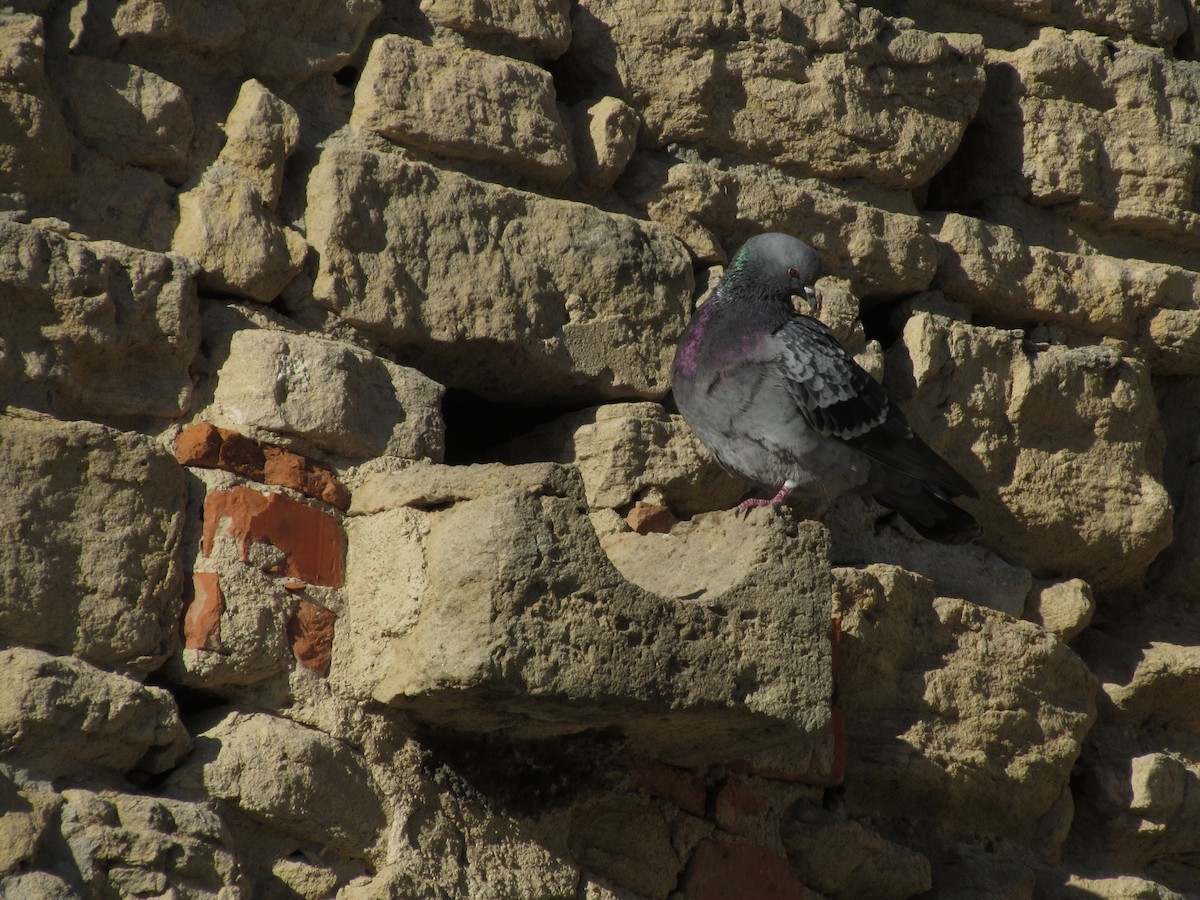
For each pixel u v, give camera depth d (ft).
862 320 38.27
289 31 29.40
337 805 24.29
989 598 35.96
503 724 26.11
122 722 22.07
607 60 34.42
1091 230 40.78
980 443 36.19
